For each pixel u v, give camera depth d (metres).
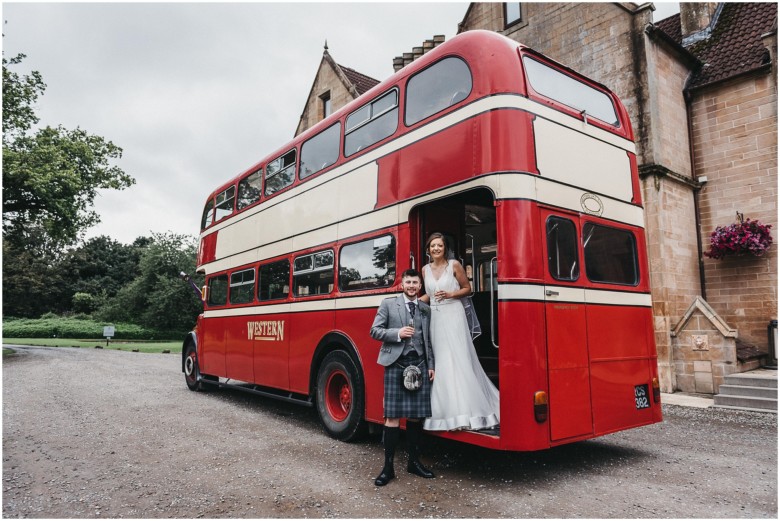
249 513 4.03
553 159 4.94
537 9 12.93
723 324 9.34
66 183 20.14
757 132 11.00
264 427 7.28
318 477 4.92
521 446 4.24
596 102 5.81
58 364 17.69
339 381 6.66
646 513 3.99
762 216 10.84
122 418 7.89
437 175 5.20
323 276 7.00
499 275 4.52
